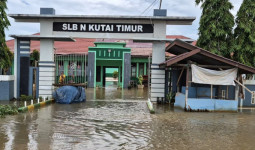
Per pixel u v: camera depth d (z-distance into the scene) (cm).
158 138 696
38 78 1444
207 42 1405
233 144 657
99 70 2719
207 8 1391
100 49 2522
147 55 2606
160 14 1387
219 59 1130
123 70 2519
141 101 1490
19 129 766
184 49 1258
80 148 597
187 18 1355
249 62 1369
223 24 1365
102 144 632
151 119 960
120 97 1688
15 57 1433
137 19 1396
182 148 613
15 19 1412
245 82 1341
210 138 710
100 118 960
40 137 683
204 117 1022
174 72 1447
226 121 950
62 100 1361
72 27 1416
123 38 1412
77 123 865
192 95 1252
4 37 1458
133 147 613
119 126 831
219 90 1345
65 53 2477
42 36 1386
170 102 1408
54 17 1391
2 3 1430
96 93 1936
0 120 891
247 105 1348
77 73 2484
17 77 1440
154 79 1427
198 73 1159
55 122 873
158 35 1399
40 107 1211
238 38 1366
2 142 633
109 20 1407
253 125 886
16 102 1324
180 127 835
